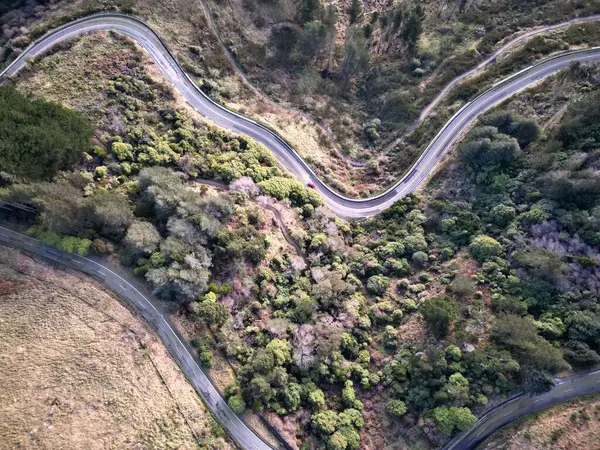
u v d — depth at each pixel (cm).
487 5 11988
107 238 7088
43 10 9488
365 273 8600
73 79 8644
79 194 6950
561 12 10938
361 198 9794
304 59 11744
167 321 6662
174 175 7912
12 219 6975
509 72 10175
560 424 6344
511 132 9069
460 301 7594
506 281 7556
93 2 9612
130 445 5650
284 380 6681
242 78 10762
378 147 10781
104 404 5762
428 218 9056
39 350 5900
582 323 6775
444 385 6794
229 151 9112
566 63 9981
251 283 7425
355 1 11831
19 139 6725
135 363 6181
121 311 6512
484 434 6606
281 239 8438
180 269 6619
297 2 12106
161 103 9069
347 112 11400
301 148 10044
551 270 7188
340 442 6444
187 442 5962
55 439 5397
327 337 7225
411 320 7825
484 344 7050
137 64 9225
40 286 6419
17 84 8475
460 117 10031
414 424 6819
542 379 6375
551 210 7969
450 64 11175
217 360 6669
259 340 6988
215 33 10738
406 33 11562
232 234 7512
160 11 10050
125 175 7819
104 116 8338
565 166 8125
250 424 6419
